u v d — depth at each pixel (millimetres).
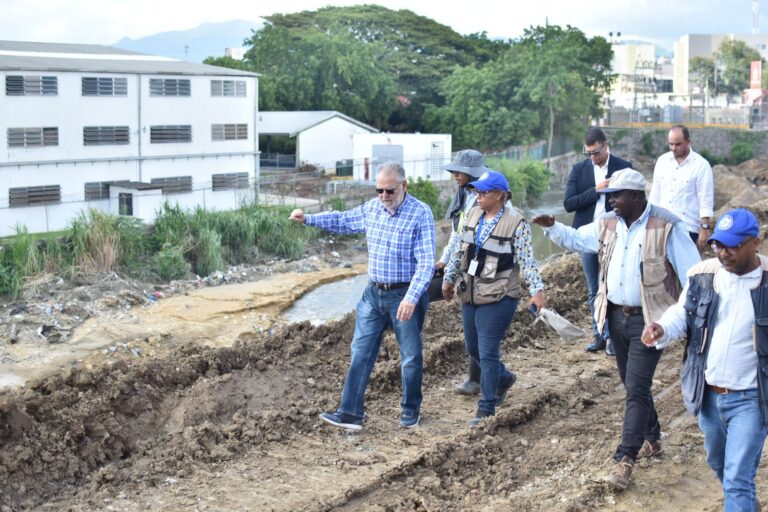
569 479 6293
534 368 8750
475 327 7207
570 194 8844
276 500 5875
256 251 27078
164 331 18578
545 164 57750
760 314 4793
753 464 4871
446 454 6555
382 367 8164
